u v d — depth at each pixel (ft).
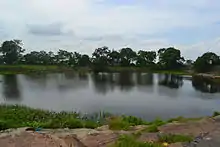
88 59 361.71
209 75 249.55
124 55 380.58
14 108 60.90
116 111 74.13
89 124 43.19
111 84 157.99
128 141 25.94
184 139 27.17
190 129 31.83
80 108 77.87
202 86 153.17
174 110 77.66
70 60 366.22
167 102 92.38
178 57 339.57
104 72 301.02
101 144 27.96
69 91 121.70
